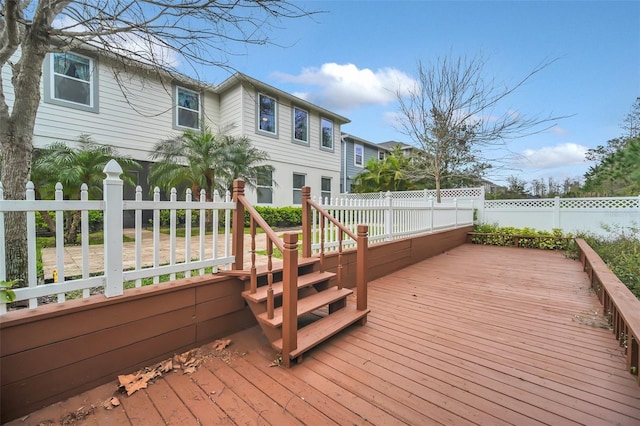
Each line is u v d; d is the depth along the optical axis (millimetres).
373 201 5008
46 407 1721
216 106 10125
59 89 6895
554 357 2330
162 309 2236
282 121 10836
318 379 2025
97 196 6043
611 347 2498
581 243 5766
